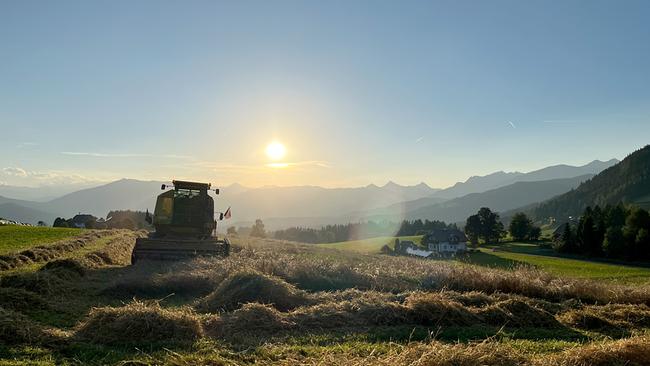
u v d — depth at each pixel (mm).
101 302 11906
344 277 16672
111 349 7562
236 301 11383
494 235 103312
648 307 13477
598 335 10016
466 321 10336
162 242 20406
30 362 6711
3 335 7551
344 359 7039
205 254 20547
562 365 7055
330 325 9539
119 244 32188
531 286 15297
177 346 7824
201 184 23641
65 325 9219
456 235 95562
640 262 62344
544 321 10844
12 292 10406
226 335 8555
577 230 76812
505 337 9359
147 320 8352
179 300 12688
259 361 7168
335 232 158250
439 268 18703
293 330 9141
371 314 10109
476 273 16312
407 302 11094
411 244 101562
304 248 39344
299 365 6898
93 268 18547
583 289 15484
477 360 6875
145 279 14016
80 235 37469
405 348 7488
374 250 90125
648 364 7277
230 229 100250
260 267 16469
